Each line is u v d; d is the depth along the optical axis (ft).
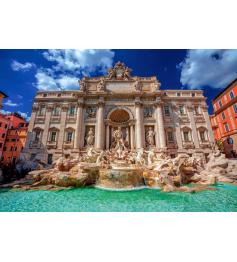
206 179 64.95
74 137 109.29
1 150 140.15
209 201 39.24
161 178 55.42
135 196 45.29
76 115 114.52
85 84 118.62
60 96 119.44
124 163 73.92
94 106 115.34
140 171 61.26
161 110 112.06
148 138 107.24
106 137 107.34
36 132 110.52
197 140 109.81
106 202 39.47
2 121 142.31
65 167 68.28
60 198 43.19
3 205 36.76
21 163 90.02
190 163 76.33
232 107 120.37
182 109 117.80
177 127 112.68
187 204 37.11
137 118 108.88
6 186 57.26
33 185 57.26
